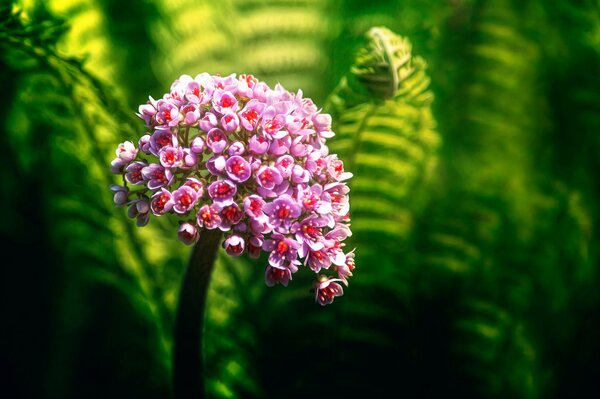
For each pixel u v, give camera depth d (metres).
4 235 1.00
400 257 1.00
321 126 0.82
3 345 0.99
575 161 1.00
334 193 0.81
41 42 0.88
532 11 0.98
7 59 0.93
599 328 1.00
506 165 1.00
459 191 1.00
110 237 0.98
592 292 1.00
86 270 0.99
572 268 1.00
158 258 0.98
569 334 1.00
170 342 0.98
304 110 0.81
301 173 0.79
